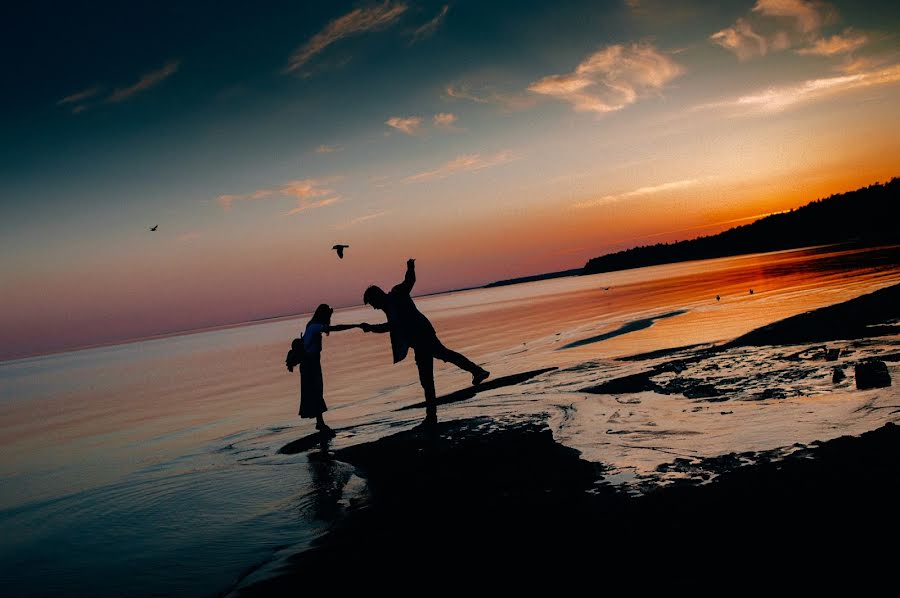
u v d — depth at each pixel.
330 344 32.94
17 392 29.89
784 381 7.11
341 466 6.31
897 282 16.61
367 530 4.23
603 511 3.91
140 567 4.18
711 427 5.58
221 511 5.32
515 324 25.58
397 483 5.33
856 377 6.23
